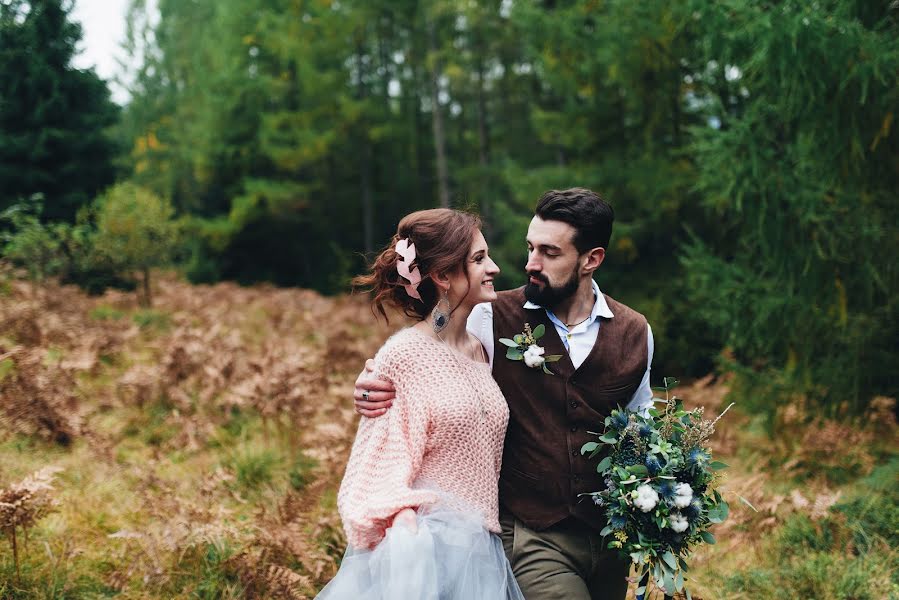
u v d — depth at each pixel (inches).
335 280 907.4
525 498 99.5
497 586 89.0
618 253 455.8
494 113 945.5
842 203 215.5
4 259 464.8
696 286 277.9
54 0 724.7
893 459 221.0
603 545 100.5
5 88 706.8
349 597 88.4
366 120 908.0
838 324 225.6
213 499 176.9
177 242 561.0
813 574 153.2
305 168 971.3
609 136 464.8
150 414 255.0
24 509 138.0
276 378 255.8
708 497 97.9
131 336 374.6
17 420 212.7
